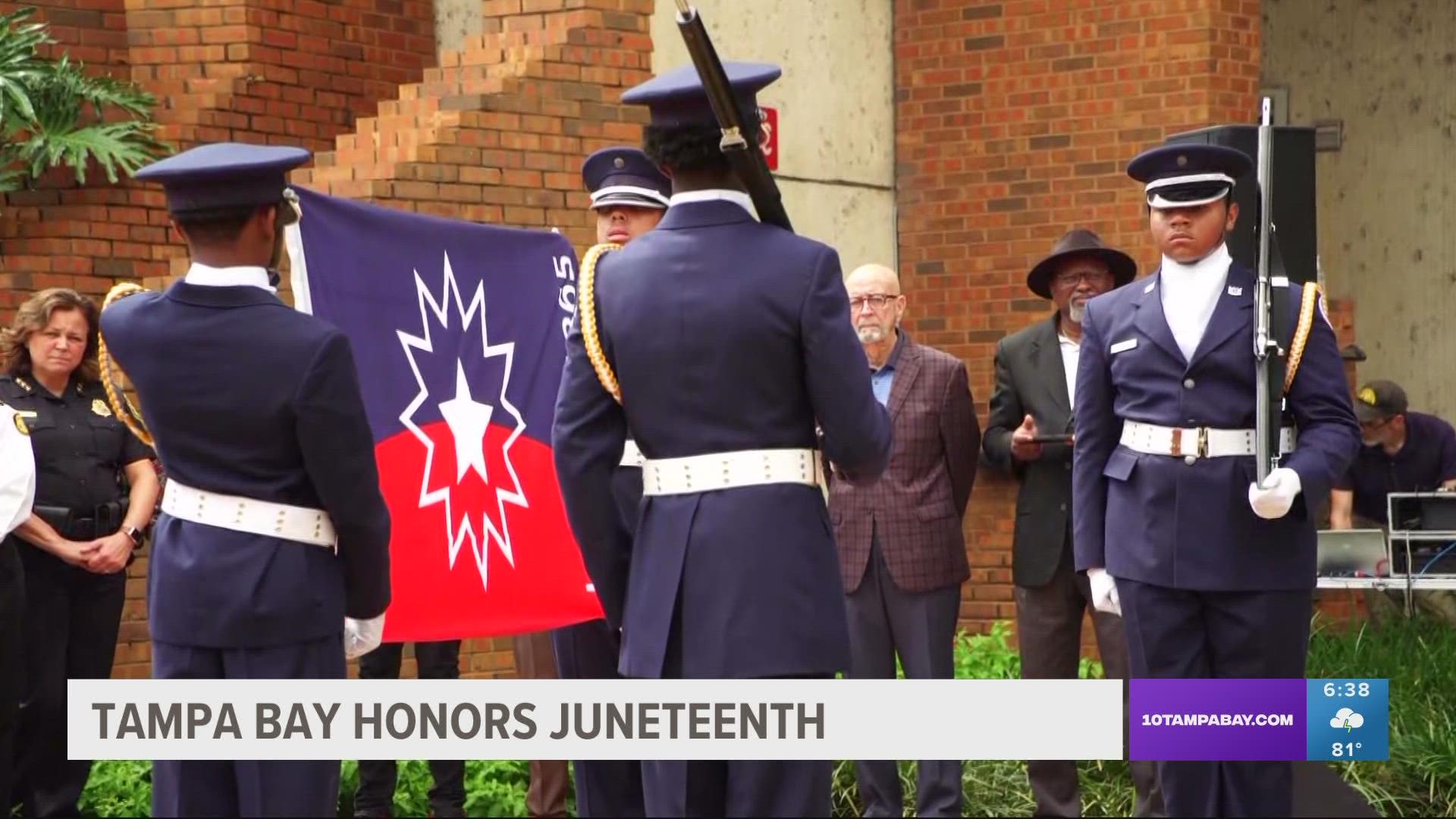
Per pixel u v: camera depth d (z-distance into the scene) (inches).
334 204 225.8
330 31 362.0
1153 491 210.8
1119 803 271.7
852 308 263.3
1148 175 213.5
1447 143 449.1
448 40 379.2
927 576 257.6
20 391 264.2
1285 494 201.3
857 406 166.1
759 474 167.2
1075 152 365.7
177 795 173.0
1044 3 368.2
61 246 322.3
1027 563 268.8
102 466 267.0
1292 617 209.2
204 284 172.4
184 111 343.9
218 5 348.8
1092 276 272.8
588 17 326.6
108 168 325.1
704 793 171.0
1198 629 212.2
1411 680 312.5
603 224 238.4
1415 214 452.1
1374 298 456.4
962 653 331.3
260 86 350.3
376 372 225.9
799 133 365.4
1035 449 268.8
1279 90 461.1
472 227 236.8
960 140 376.5
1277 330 207.3
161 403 172.2
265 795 172.9
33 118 320.2
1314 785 212.5
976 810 274.1
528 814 268.4
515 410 236.7
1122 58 361.4
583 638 236.5
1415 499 315.3
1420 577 301.7
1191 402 210.1
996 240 373.4
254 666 172.1
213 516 171.9
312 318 172.9
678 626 167.8
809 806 168.4
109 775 275.6
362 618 181.5
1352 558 311.4
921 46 379.6
